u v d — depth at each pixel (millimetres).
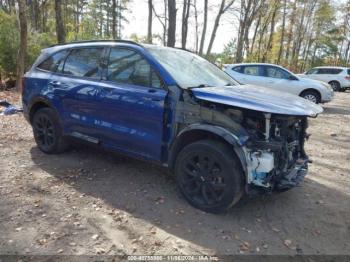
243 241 3496
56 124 5520
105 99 4641
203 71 4871
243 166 3654
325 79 25141
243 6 27547
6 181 4695
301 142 4504
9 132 7141
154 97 4180
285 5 34062
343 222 4000
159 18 23328
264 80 13508
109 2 34844
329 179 5418
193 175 4055
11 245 3258
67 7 37531
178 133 4105
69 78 5250
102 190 4523
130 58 4598
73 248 3254
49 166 5293
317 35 48875
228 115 3852
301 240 3580
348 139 8359
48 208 3990
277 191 3990
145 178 4949
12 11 15438
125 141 4566
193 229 3666
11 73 14562
